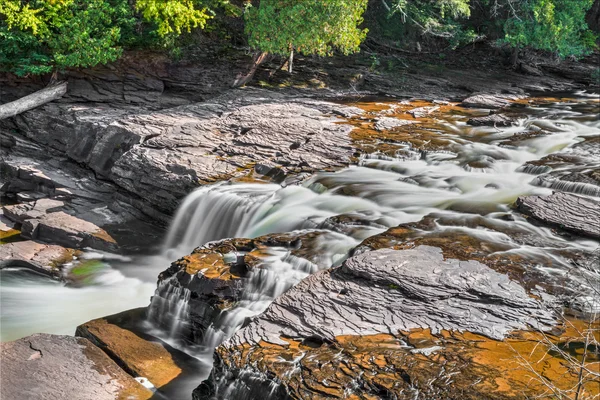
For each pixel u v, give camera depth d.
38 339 8.81
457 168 13.68
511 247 9.80
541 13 23.47
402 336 7.55
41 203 14.07
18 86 17.98
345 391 6.72
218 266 9.47
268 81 20.75
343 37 19.23
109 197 14.41
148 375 8.41
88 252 12.64
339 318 7.89
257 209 11.95
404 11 25.19
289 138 14.89
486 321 7.85
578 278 8.89
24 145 16.44
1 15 17.98
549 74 25.23
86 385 7.98
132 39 19.25
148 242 13.02
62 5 17.64
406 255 9.23
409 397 6.54
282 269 9.31
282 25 19.11
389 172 13.48
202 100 19.11
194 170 13.25
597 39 29.23
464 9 23.83
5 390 7.75
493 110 18.55
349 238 10.34
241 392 7.16
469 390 6.61
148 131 14.87
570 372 6.95
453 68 24.62
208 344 8.86
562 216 10.75
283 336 7.67
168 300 9.38
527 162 13.73
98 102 17.98
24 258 12.11
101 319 9.57
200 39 20.78
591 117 17.89
